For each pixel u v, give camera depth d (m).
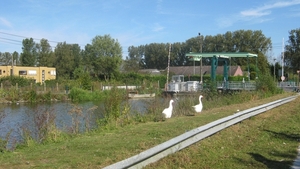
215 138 9.94
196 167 7.48
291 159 8.58
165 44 129.38
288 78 82.50
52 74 86.06
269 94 30.92
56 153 7.64
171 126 10.91
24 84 59.06
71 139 9.81
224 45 105.62
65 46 99.62
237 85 45.75
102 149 7.94
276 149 9.62
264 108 16.41
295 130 12.90
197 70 95.31
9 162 6.89
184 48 122.56
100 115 15.81
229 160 8.23
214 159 8.22
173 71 97.44
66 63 95.44
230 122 11.52
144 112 16.45
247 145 10.00
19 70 80.31
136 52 136.88
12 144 10.41
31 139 10.38
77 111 15.07
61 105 38.28
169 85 51.53
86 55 99.06
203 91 28.23
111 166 5.70
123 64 100.69
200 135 9.13
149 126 11.27
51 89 51.78
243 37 103.31
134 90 51.41
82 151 7.80
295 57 88.50
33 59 98.56
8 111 29.86
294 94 33.78
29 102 44.00
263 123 13.70
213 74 51.59
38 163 6.79
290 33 91.19
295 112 18.19
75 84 55.66
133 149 7.97
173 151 7.82
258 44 102.00
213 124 9.86
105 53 93.25
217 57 51.97
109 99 15.00
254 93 28.27
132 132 10.16
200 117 13.30
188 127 10.75
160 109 16.97
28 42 100.56
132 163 6.20
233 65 97.06
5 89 47.31
